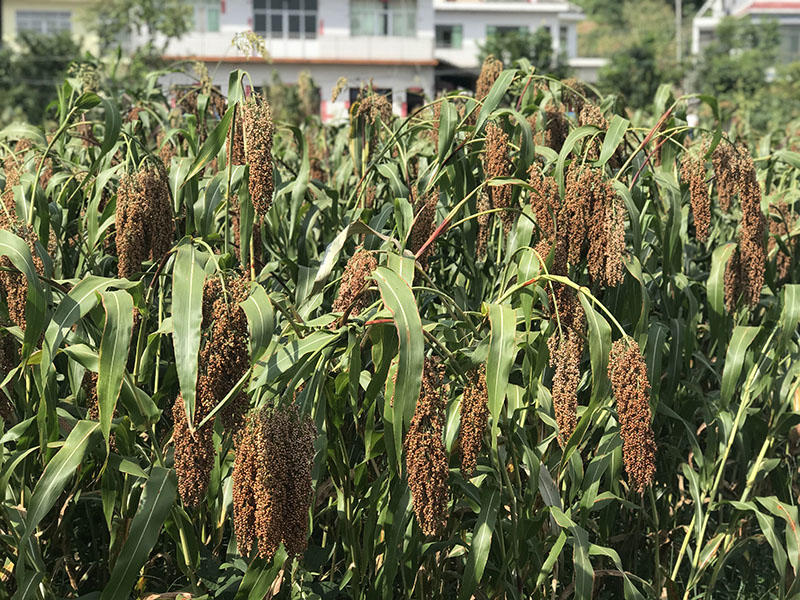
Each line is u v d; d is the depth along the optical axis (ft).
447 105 14.76
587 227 12.42
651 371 13.96
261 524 9.36
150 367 12.73
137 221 12.13
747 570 16.38
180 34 132.05
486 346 11.10
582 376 14.48
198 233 15.12
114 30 130.52
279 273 16.31
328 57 143.74
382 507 12.22
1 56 128.88
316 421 11.19
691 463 17.15
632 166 16.34
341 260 15.44
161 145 18.49
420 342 9.69
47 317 11.75
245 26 141.28
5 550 11.77
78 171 17.60
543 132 17.39
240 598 11.07
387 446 10.66
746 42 170.19
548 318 12.69
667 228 15.14
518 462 12.26
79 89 20.18
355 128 18.57
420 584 12.62
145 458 12.80
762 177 20.97
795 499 17.70
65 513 12.86
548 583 13.42
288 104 60.29
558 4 177.37
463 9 175.94
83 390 12.71
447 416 11.59
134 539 10.58
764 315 17.66
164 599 11.86
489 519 11.69
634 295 14.34
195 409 9.75
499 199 14.40
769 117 80.74
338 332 10.33
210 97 20.77
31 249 11.59
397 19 145.79
